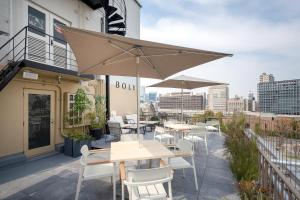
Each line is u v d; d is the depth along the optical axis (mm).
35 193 3865
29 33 6625
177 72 4949
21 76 5984
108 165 3914
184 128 6480
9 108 5816
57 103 7438
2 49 5719
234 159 4812
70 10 8273
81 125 8227
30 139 6449
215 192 3912
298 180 3934
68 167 5410
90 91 9352
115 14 9672
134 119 12070
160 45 3137
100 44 3572
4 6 5816
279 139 5797
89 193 3846
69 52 8281
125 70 5004
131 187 2619
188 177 4629
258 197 3145
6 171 5090
